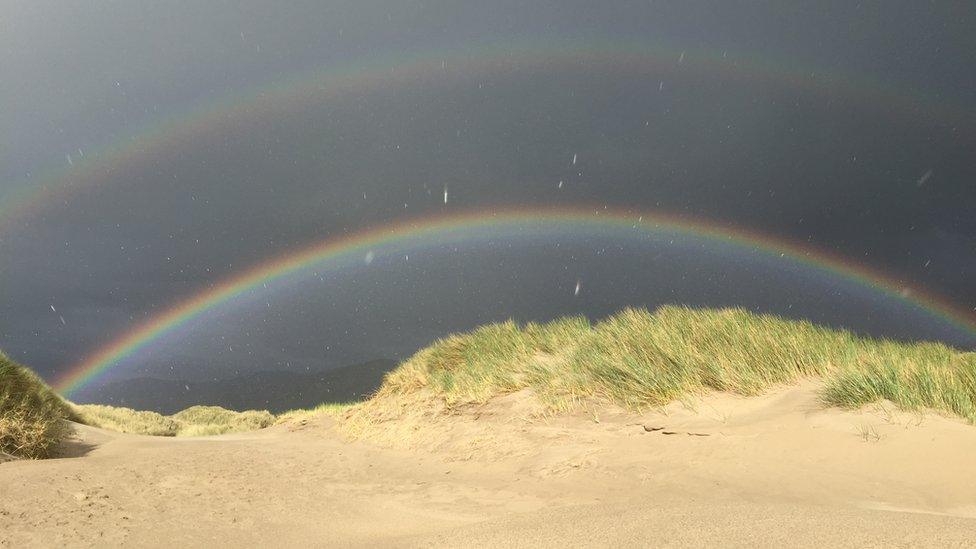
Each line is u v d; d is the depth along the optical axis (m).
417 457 10.91
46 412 11.12
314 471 9.66
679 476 7.63
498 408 12.18
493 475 9.03
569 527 5.13
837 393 9.16
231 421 31.56
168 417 31.77
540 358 14.45
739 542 4.21
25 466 8.38
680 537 4.46
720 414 9.77
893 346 12.88
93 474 8.16
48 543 5.59
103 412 27.34
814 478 7.02
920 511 5.98
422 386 15.19
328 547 5.71
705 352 11.98
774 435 8.39
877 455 7.30
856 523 4.46
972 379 9.06
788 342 11.88
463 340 17.22
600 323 15.30
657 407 10.56
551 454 9.40
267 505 7.39
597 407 11.10
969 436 7.34
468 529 5.62
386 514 7.23
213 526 6.45
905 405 8.47
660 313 14.62
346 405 18.50
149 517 6.58
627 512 5.51
